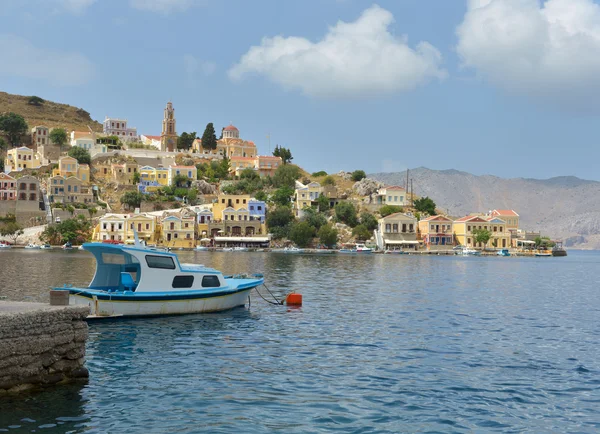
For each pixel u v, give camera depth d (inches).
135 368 1071.6
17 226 7091.5
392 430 795.4
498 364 1155.3
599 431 810.2
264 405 880.9
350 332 1469.0
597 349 1311.5
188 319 1601.9
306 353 1223.5
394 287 2689.5
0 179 7519.7
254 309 1830.7
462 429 806.5
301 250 7180.1
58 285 2383.1
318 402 901.8
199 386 967.6
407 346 1310.3
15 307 865.5
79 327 890.1
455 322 1664.6
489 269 4471.0
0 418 772.6
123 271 1620.3
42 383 833.5
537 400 934.4
